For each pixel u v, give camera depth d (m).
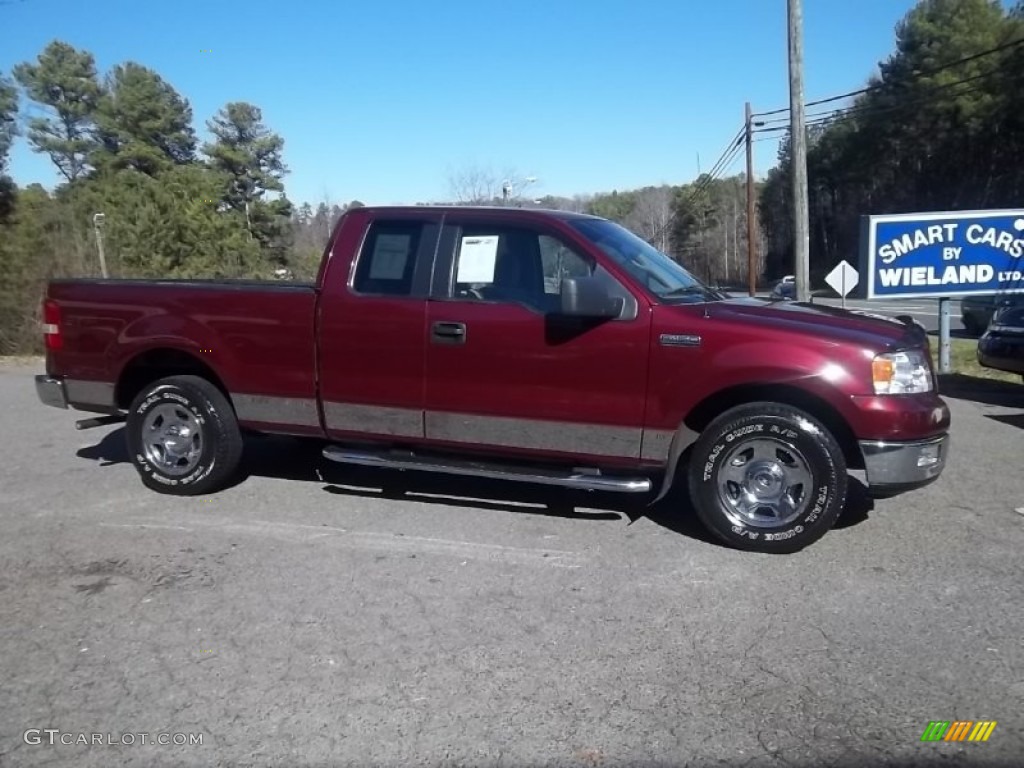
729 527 4.89
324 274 5.58
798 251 16.44
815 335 4.71
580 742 3.07
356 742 3.08
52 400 6.35
